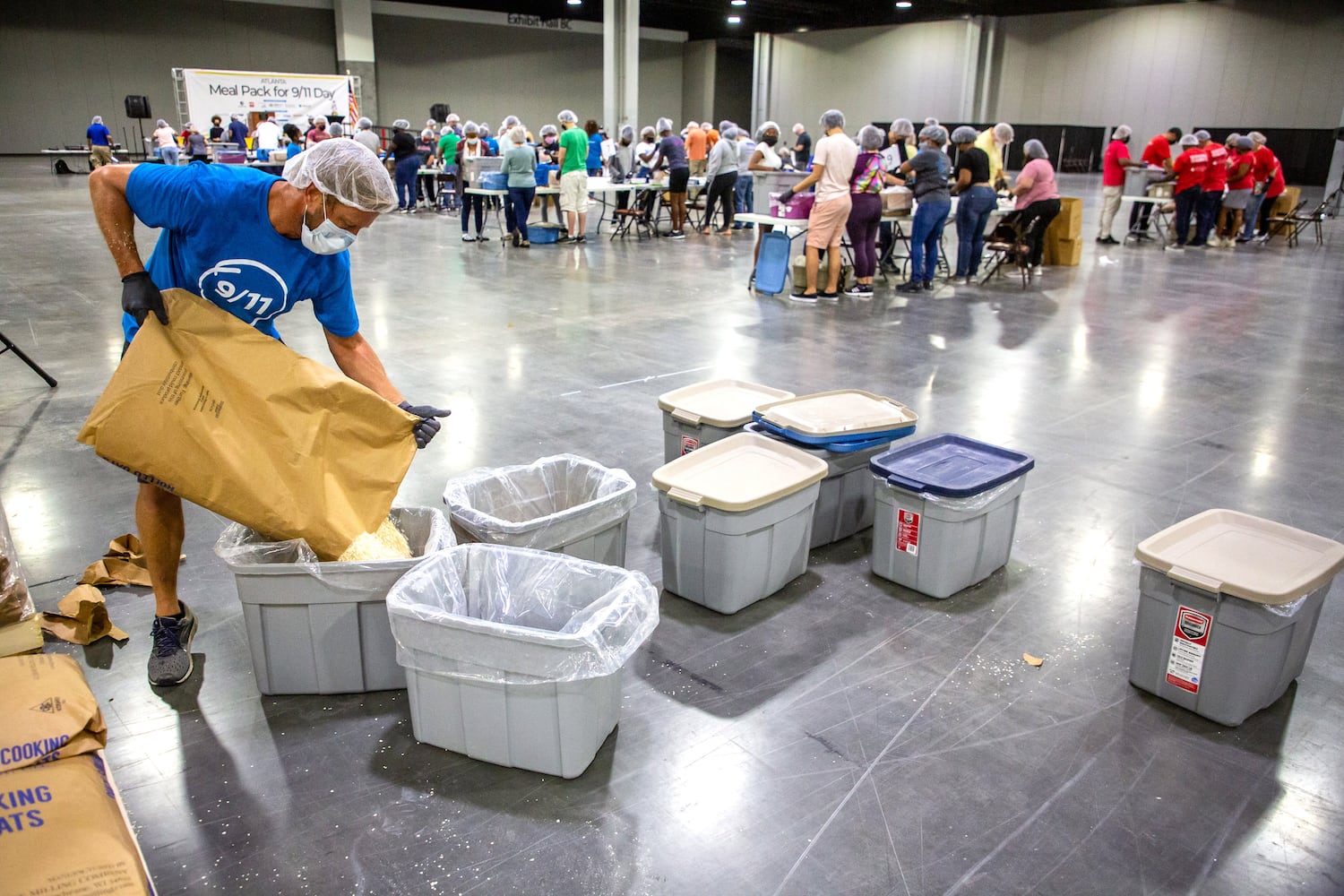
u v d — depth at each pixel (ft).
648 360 17.58
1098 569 9.53
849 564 9.54
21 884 4.23
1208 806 6.14
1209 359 18.28
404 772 6.34
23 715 4.95
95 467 11.71
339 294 7.09
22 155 75.46
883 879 5.49
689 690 7.34
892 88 86.74
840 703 7.21
